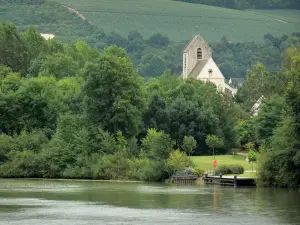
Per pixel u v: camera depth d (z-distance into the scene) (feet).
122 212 600.39
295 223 544.62
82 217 574.15
